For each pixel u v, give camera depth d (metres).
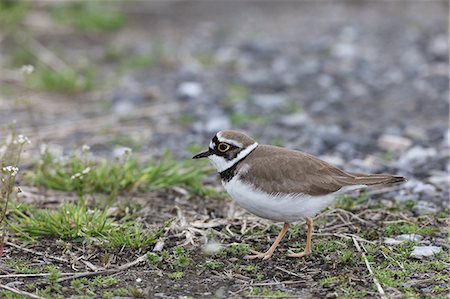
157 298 8.00
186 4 26.91
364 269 8.71
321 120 15.79
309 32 23.09
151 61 19.59
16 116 15.17
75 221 9.54
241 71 19.27
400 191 11.50
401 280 8.38
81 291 8.19
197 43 21.69
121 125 15.06
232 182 8.83
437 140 14.34
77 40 21.31
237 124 15.30
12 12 20.69
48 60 18.91
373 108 16.66
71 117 15.46
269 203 8.62
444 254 9.09
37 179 11.30
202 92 17.38
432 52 20.64
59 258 9.02
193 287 8.30
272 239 9.73
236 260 9.03
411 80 18.58
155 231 9.72
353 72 19.19
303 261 8.99
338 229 9.98
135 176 11.45
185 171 12.02
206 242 9.50
